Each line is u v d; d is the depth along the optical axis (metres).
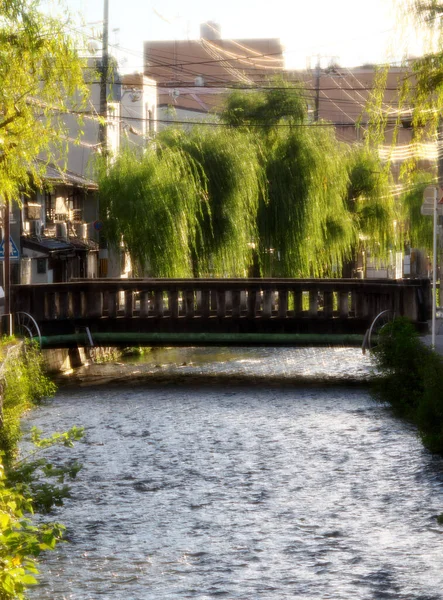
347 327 71.25
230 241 105.31
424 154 40.75
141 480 38.97
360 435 47.94
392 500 35.31
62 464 41.75
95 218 125.12
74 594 25.88
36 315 71.94
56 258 109.38
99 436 48.66
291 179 111.94
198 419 53.91
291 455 43.56
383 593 25.58
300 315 72.69
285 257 111.31
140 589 26.20
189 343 72.69
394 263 162.38
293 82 130.00
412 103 39.94
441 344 62.53
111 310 72.88
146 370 79.50
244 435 48.75
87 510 34.31
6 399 53.38
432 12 38.72
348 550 29.42
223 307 72.56
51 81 43.84
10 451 40.84
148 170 100.62
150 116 165.12
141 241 99.50
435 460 41.72
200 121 129.38
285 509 34.34
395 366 54.50
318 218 113.06
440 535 30.84
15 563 19.08
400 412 53.69
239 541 30.52
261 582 26.61
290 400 60.84
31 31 41.72
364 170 138.75
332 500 35.47
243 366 82.00
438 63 38.72
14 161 44.44
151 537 31.05
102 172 103.94
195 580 26.91
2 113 43.28
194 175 104.81
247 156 108.06
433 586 26.06
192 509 34.47
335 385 68.25
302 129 117.50
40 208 105.50
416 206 180.00
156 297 72.81
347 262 138.88
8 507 21.16
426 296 74.81
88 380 72.56
